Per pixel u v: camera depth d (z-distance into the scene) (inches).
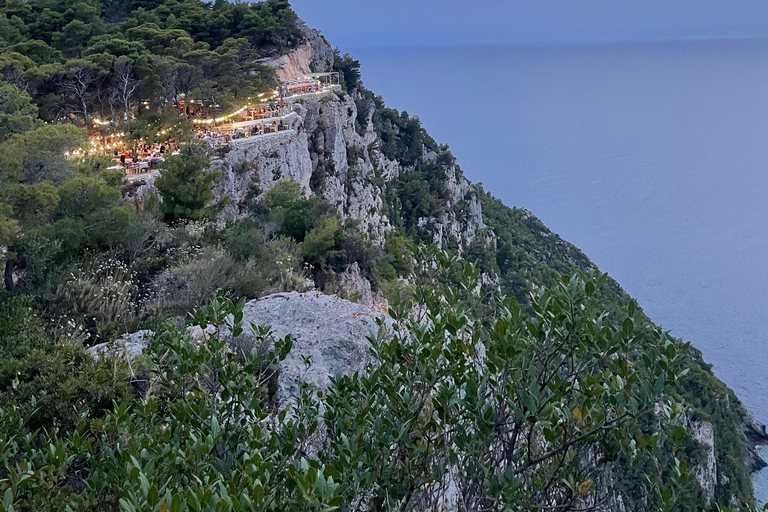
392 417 230.8
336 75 3324.3
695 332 5644.7
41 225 673.0
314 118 2289.6
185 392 258.4
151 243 782.5
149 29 2447.1
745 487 1937.7
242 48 2664.9
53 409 346.9
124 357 405.7
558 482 213.6
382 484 206.8
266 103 2127.2
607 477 222.8
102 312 566.9
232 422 254.8
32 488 218.1
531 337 227.1
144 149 1407.5
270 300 543.5
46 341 455.5
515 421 217.3
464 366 234.2
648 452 207.0
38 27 2603.3
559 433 221.0
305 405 270.1
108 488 216.2
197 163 975.0
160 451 207.2
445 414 220.8
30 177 842.2
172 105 1977.1
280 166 1686.8
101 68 1638.8
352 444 199.2
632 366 209.2
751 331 5585.6
